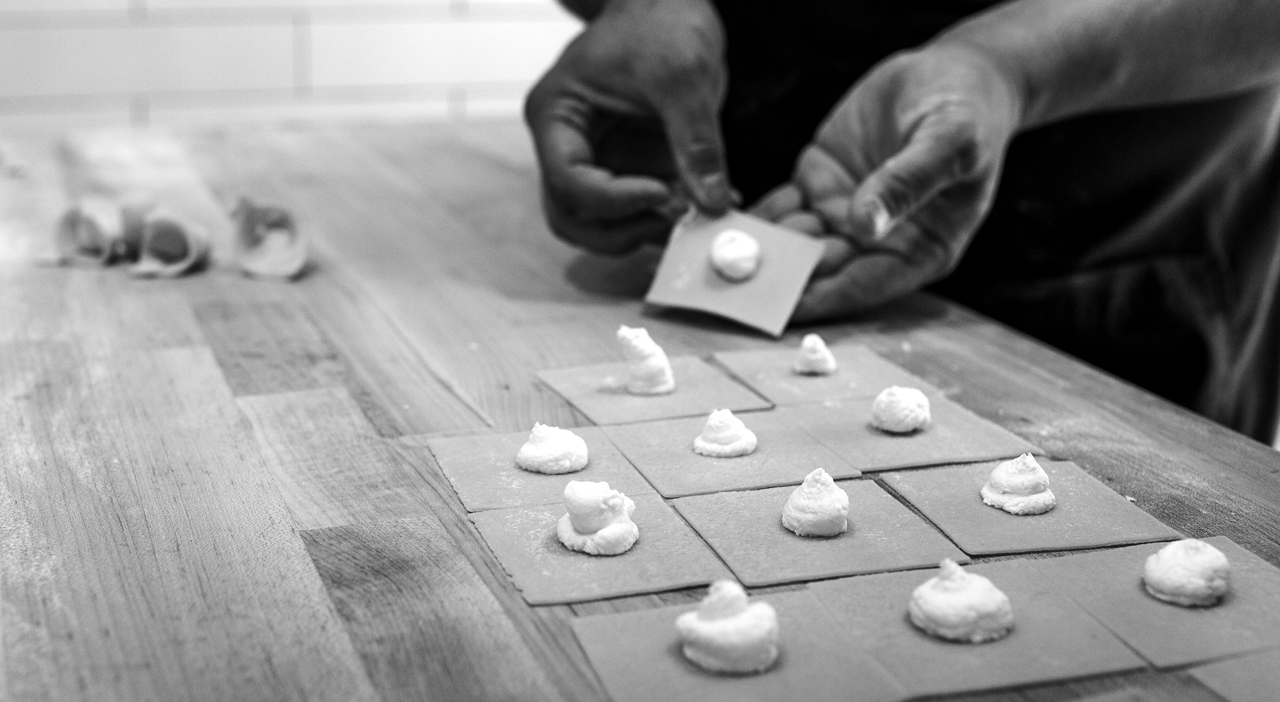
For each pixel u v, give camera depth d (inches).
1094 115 33.8
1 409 27.0
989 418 27.3
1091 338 35.7
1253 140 34.3
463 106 67.2
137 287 33.2
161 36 60.4
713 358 29.8
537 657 20.9
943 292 36.3
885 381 28.6
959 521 23.7
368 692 20.3
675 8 32.1
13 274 33.6
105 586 22.1
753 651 20.4
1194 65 31.1
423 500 24.3
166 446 25.8
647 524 23.5
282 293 33.0
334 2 62.8
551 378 28.5
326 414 27.0
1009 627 21.2
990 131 30.1
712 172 31.8
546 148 32.7
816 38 35.7
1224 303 35.7
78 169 42.4
